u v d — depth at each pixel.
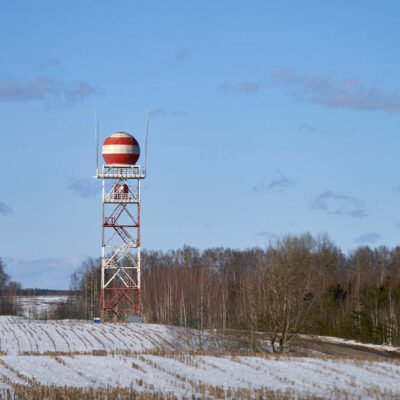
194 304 125.94
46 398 41.91
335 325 130.25
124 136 124.19
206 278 124.69
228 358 62.56
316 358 64.75
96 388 47.00
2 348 85.25
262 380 52.75
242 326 84.31
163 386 48.78
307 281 83.81
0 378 49.44
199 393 46.47
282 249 112.00
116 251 124.38
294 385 51.25
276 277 82.56
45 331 104.12
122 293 129.00
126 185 123.88
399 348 111.69
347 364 61.75
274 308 80.69
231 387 49.12
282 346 80.31
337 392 47.88
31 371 52.97
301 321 81.62
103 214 123.31
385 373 57.91
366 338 121.88
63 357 59.75
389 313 125.44
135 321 121.75
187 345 92.12
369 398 46.81
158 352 64.56
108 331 105.75
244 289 88.62
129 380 50.69
